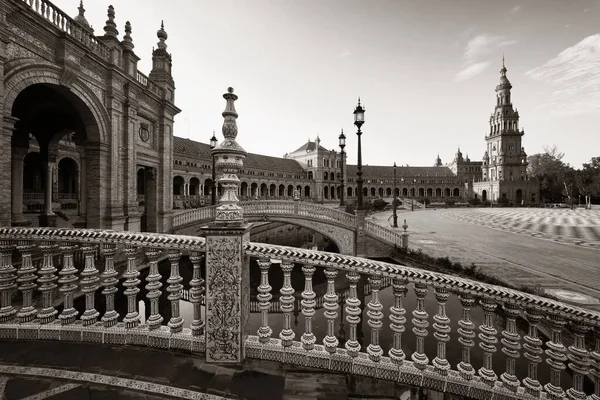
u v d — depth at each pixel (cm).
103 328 364
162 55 1884
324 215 1861
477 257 1456
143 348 353
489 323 317
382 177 9688
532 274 1148
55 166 3052
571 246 1764
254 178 6762
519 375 599
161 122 1822
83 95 1188
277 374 313
